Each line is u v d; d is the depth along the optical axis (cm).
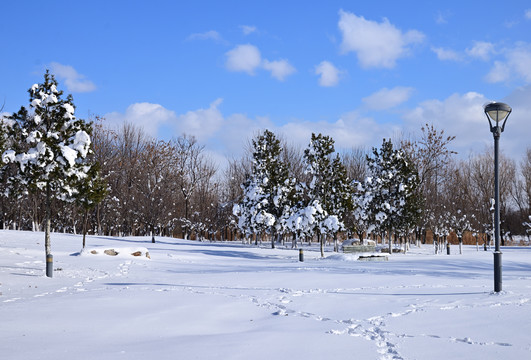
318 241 6475
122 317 1109
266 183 4925
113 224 6253
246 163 7288
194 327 1006
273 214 4944
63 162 2402
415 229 5241
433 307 1184
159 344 841
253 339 872
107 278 1988
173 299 1362
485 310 1128
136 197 6203
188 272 2253
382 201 4494
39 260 2616
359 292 1483
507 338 859
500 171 6844
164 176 6353
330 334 909
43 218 5812
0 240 3716
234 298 1377
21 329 975
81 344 842
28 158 2386
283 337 887
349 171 6569
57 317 1109
